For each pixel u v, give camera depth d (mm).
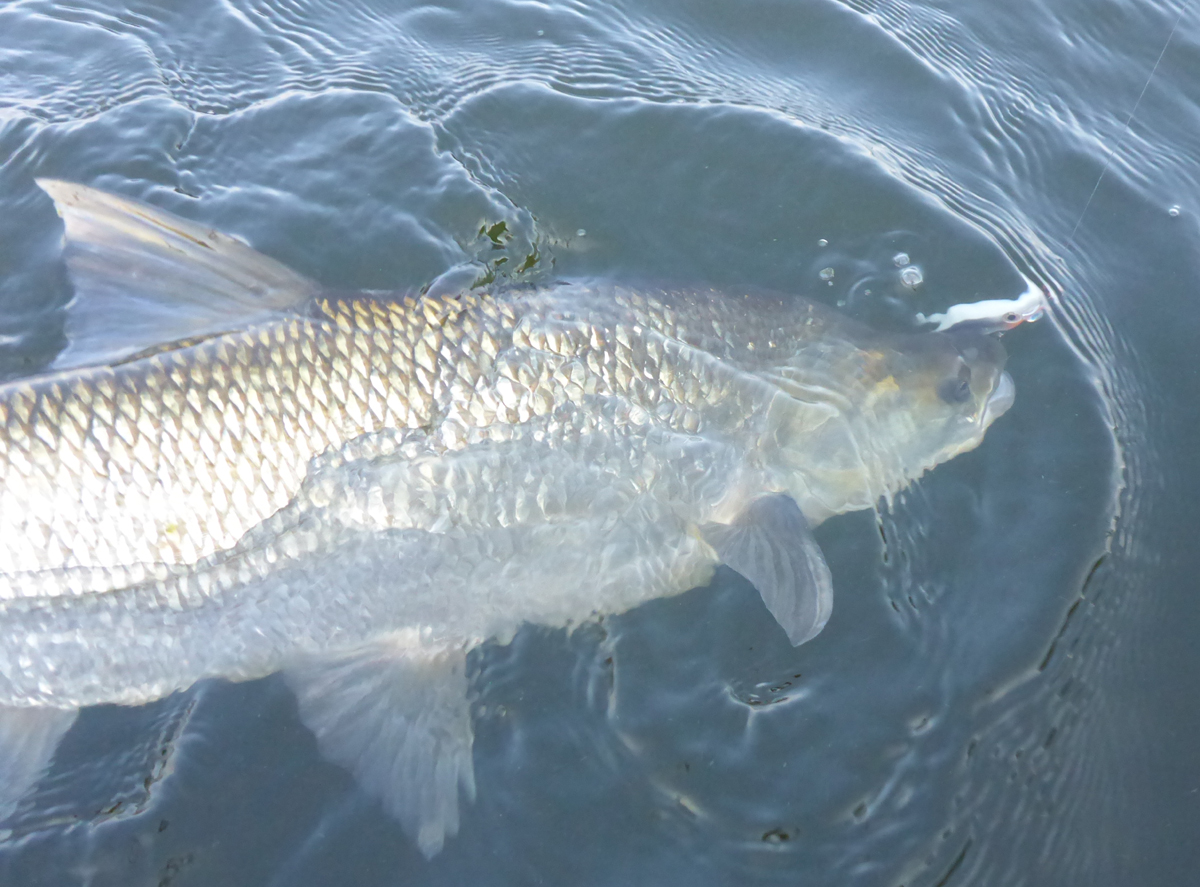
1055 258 875
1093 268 879
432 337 690
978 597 716
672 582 718
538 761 662
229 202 849
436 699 679
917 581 722
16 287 802
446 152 886
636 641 699
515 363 696
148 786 646
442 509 686
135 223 669
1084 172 941
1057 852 653
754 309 762
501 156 889
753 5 1031
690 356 728
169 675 673
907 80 987
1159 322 856
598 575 708
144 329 670
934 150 938
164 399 658
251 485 663
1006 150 948
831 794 655
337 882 628
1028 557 730
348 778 653
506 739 667
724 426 730
